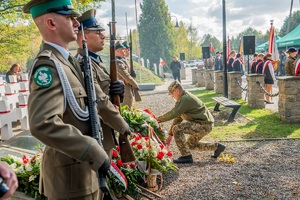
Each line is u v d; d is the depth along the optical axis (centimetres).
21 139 619
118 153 416
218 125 893
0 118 700
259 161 579
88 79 213
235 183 481
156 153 461
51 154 210
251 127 849
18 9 1584
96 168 183
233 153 632
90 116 208
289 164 557
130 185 422
